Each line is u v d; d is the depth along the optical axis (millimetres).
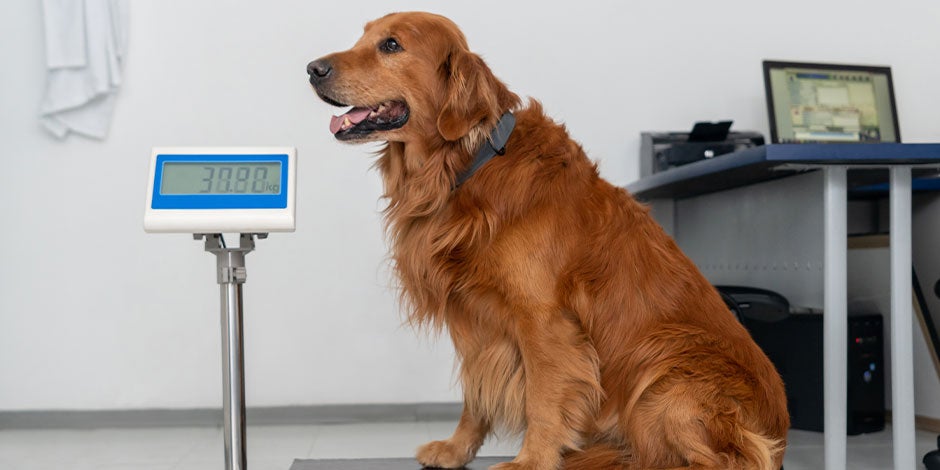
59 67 3109
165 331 3297
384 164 1984
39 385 3254
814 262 2654
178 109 3289
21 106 3223
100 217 3264
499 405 1832
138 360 3291
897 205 2059
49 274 3250
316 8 3336
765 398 1716
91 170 3256
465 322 1812
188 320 3305
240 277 1642
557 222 1734
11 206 3229
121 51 3193
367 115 1818
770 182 2855
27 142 3229
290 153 1601
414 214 1788
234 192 1568
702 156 3221
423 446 1921
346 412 3375
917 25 3648
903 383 2061
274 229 1553
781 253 2824
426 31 1802
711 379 1661
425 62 1786
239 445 1632
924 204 3148
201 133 3301
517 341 1745
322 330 3365
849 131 3230
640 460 1692
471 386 1853
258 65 3318
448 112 1729
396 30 1803
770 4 3559
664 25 3504
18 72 3215
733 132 3264
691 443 1615
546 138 1823
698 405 1632
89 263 3264
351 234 3369
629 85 3492
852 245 3207
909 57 3650
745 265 3041
